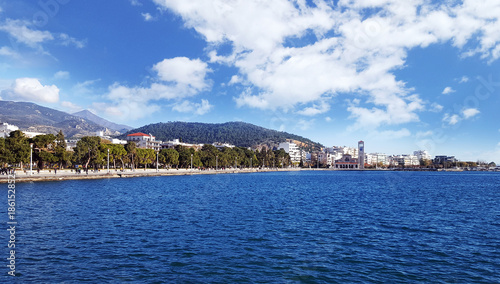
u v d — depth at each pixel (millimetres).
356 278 20484
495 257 24859
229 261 23156
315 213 44250
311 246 27188
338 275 20922
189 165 199875
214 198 60938
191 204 51625
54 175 98750
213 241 28281
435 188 98562
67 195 61219
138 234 30547
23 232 30891
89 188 77125
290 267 22172
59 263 22375
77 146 125125
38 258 23328
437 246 27797
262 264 22672
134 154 154000
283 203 54781
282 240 28953
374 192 81188
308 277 20531
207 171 187250
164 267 21828
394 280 20250
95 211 43344
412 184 120750
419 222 38625
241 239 29078
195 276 20391
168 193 69438
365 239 29828
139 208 46594
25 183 88312
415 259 24234
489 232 33438
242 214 42375
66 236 29531
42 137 114062
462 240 30000
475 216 43406
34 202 50938
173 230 32344
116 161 159375
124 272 20875
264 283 19531
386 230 33844
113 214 41219
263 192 76062
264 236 30297
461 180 160625
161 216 40156
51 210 43625
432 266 22781
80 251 25047
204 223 36031
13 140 96812
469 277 20844
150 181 111875
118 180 111562
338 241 28953
